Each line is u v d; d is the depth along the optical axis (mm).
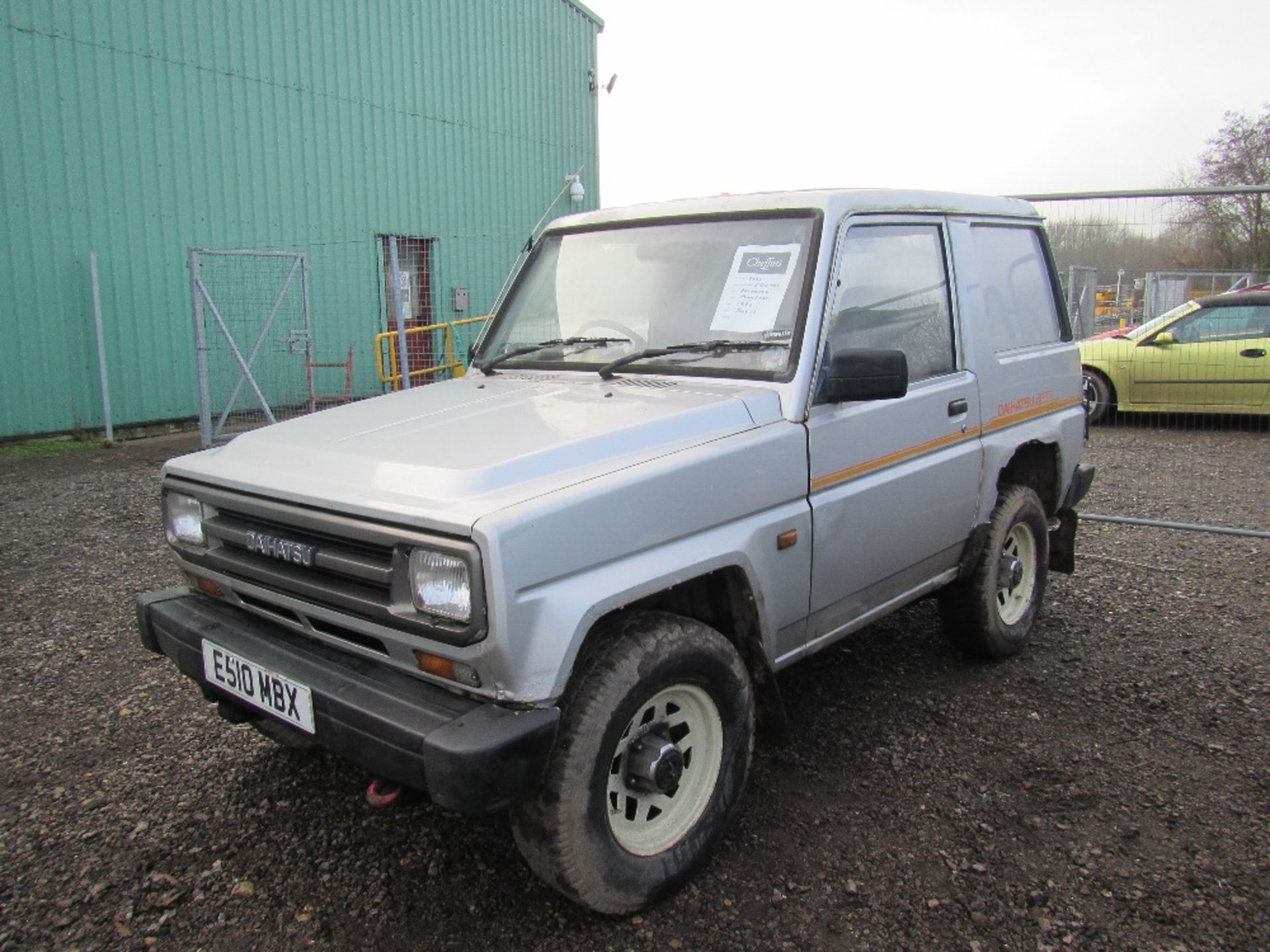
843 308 3342
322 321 13883
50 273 10914
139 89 11555
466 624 2279
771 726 3141
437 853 3035
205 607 3170
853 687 4230
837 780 3436
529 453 2586
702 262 3502
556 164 18156
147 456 10266
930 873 2891
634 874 2629
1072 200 9859
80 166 11062
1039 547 4582
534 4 17234
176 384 12078
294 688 2621
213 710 4020
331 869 2951
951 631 4363
